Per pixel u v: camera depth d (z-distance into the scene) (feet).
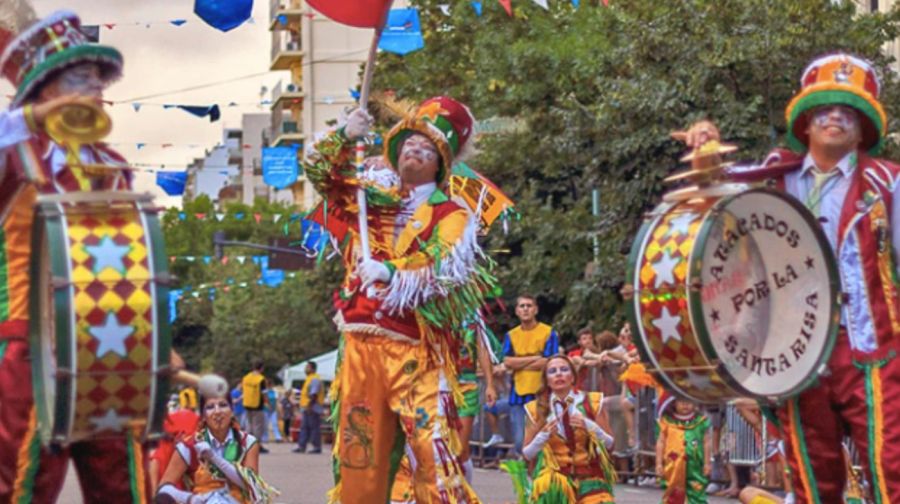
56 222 25.25
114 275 25.09
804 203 30.37
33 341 26.04
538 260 109.81
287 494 68.95
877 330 29.40
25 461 26.53
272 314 262.88
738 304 27.91
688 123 89.76
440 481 33.14
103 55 26.89
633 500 63.05
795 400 29.78
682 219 28.04
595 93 115.55
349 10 34.19
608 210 96.63
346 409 33.81
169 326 25.36
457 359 34.22
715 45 88.38
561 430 48.19
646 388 72.02
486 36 123.34
